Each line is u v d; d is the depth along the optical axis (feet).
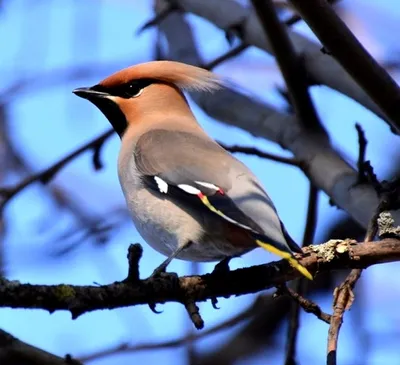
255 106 39.52
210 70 41.39
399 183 31.65
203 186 32.32
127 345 38.19
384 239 29.89
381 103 32.53
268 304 40.40
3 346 28.35
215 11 40.57
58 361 28.53
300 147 37.14
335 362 27.25
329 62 37.29
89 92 39.04
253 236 29.89
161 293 27.84
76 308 26.00
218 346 43.70
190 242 32.30
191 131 36.83
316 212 37.91
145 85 38.68
